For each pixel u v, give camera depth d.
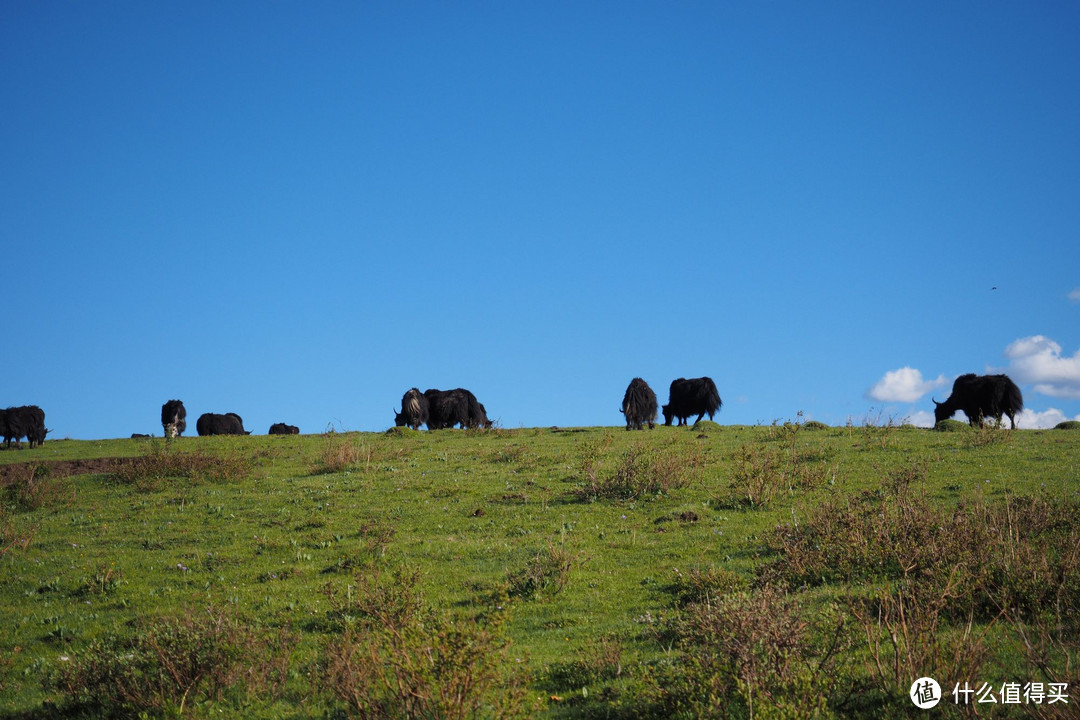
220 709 10.14
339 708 9.64
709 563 15.23
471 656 8.45
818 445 26.33
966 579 11.32
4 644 13.70
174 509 22.02
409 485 23.22
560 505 20.31
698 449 25.72
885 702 8.55
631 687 9.66
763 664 8.71
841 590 12.48
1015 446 24.72
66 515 22.02
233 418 56.44
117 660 11.04
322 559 17.27
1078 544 12.06
